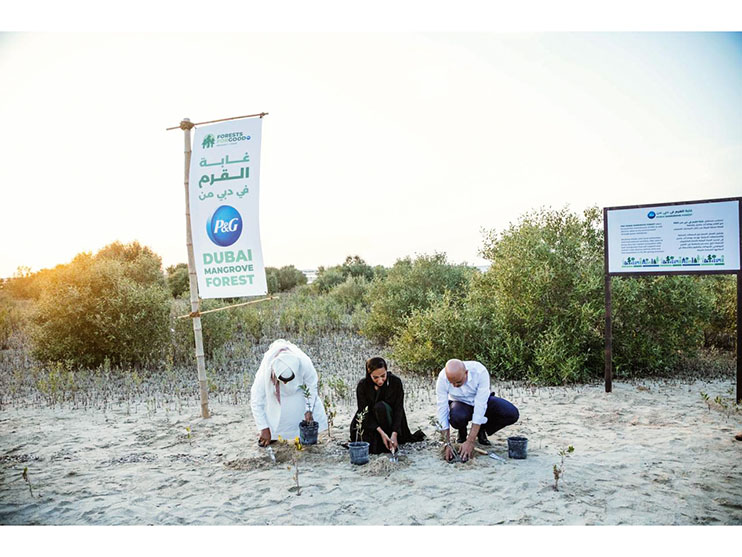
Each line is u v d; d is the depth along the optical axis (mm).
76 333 10312
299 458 5297
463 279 13992
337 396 7969
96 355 10453
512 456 5133
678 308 8555
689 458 5047
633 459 5043
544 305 8992
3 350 12398
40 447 5906
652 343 8617
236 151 6816
